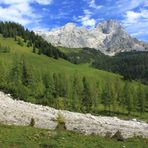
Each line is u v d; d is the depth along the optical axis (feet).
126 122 334.03
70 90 502.79
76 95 497.87
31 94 458.91
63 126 143.43
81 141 108.47
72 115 305.94
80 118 292.40
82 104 508.12
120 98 575.79
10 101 312.71
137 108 589.73
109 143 112.16
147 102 624.18
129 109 540.93
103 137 126.11
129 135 199.62
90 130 213.87
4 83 437.17
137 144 118.32
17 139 100.94
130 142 122.21
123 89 571.28
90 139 114.42
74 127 223.92
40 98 457.27
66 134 119.24
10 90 421.18
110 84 583.17
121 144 113.70
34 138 104.99
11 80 460.14
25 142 97.71
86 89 517.14
